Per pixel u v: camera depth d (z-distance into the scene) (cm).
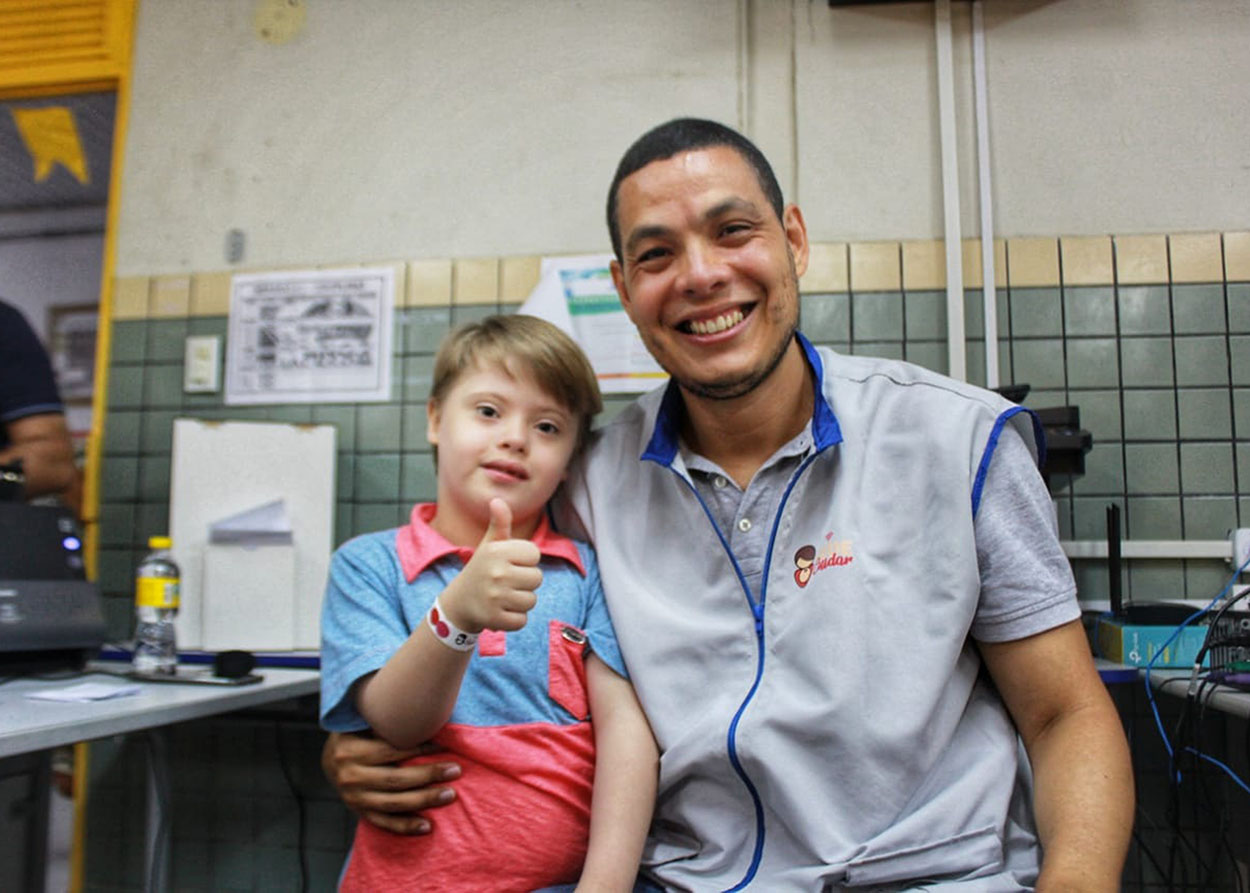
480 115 192
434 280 189
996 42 179
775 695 95
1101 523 167
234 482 174
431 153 193
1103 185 174
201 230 199
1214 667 129
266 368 193
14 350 177
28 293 301
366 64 197
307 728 182
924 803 92
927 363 174
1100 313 171
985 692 101
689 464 109
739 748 94
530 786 100
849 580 95
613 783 98
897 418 103
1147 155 173
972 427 98
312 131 197
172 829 183
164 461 194
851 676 92
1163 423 168
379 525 186
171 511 172
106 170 253
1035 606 93
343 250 194
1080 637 94
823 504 102
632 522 111
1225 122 172
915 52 180
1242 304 168
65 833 185
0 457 171
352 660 101
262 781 183
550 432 115
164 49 205
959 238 173
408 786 98
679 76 186
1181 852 156
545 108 190
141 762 186
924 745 92
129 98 205
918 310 176
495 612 88
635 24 189
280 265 195
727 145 104
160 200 201
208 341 195
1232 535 161
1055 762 89
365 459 187
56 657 133
